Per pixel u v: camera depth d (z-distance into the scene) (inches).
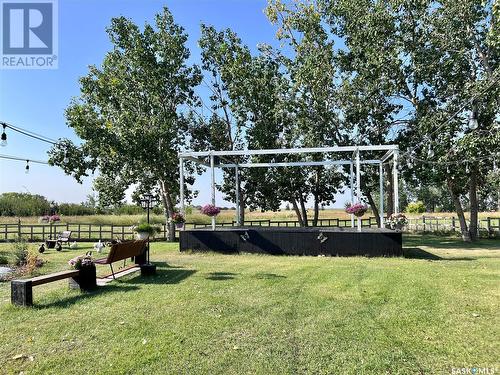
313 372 118.3
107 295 219.6
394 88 626.5
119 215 1368.1
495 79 523.5
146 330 158.4
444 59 601.3
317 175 772.6
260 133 700.7
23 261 370.6
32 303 201.3
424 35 597.3
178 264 339.6
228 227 522.6
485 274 267.0
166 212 685.3
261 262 350.3
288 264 333.4
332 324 160.2
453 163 571.8
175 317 174.7
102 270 312.3
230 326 160.7
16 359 132.7
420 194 1782.7
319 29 677.9
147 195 727.7
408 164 658.2
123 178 727.7
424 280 245.4
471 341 139.6
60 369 124.2
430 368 119.3
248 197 785.6
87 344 145.0
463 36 578.6
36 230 879.1
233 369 121.2
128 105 669.9
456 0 558.6
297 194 793.6
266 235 424.8
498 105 552.7
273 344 140.3
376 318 167.2
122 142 612.4
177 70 687.1
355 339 143.3
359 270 290.4
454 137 595.2
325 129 692.1
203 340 145.6
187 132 738.2
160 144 649.0
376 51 613.0
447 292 211.6
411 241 621.9
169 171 682.2
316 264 331.3
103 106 674.8
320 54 666.8
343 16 666.2
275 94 701.9
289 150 457.1
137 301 204.8
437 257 391.2
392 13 605.6
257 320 167.8
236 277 269.3
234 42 729.0
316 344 139.3
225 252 435.8
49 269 335.6
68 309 192.2
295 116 716.0
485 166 603.8
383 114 686.5
